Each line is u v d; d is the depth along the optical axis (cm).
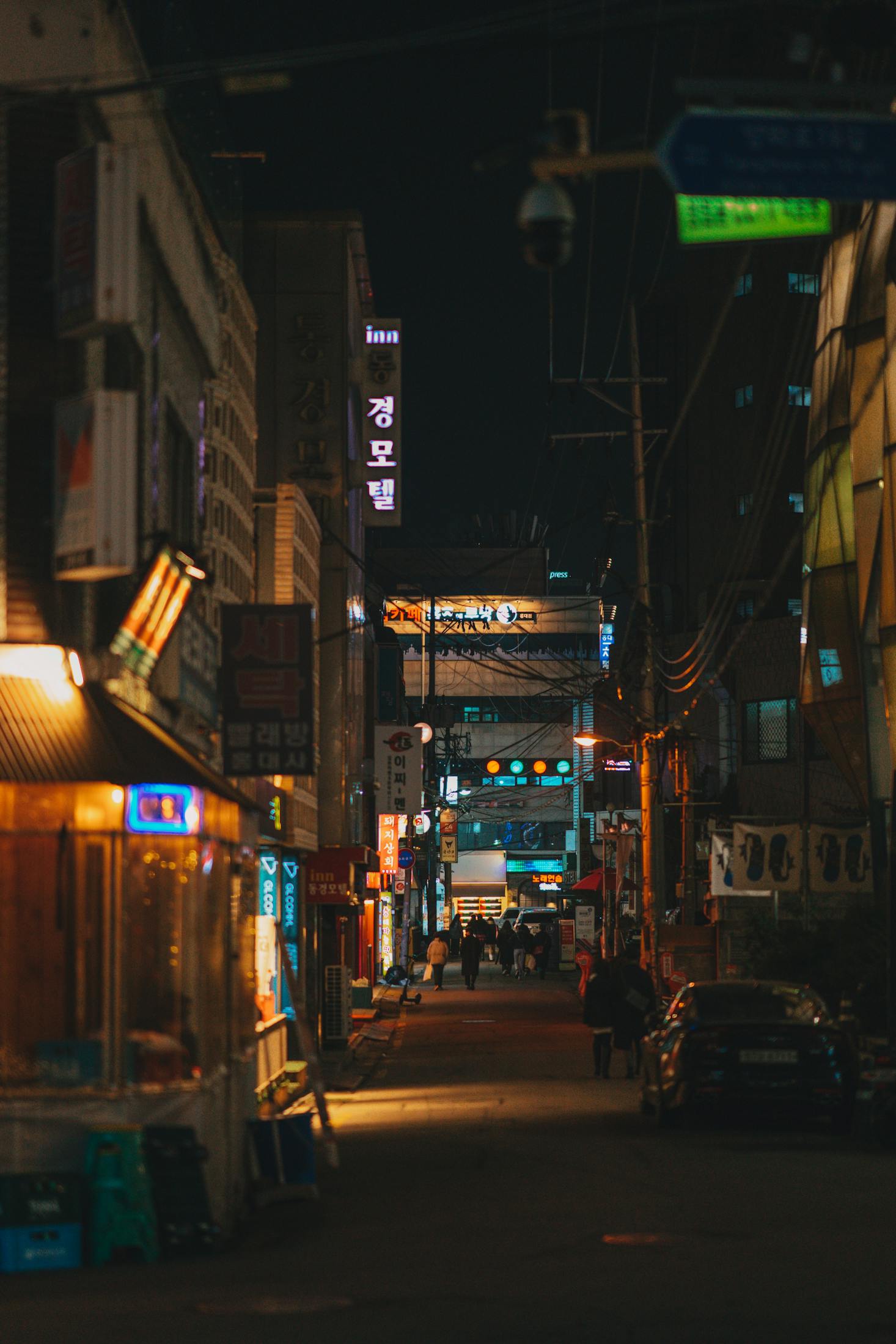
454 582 9869
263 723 1686
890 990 2061
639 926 4728
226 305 2130
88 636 1241
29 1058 1145
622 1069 2691
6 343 1210
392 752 4541
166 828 1179
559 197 888
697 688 5906
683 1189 1337
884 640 2866
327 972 3030
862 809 3359
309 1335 814
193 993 1202
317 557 3033
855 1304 884
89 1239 1069
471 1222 1192
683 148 847
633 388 3553
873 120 854
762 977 2689
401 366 3578
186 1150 1112
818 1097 1728
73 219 1187
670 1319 847
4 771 1131
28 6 1251
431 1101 2202
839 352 3425
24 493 1201
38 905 1160
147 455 1434
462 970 5853
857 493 3094
